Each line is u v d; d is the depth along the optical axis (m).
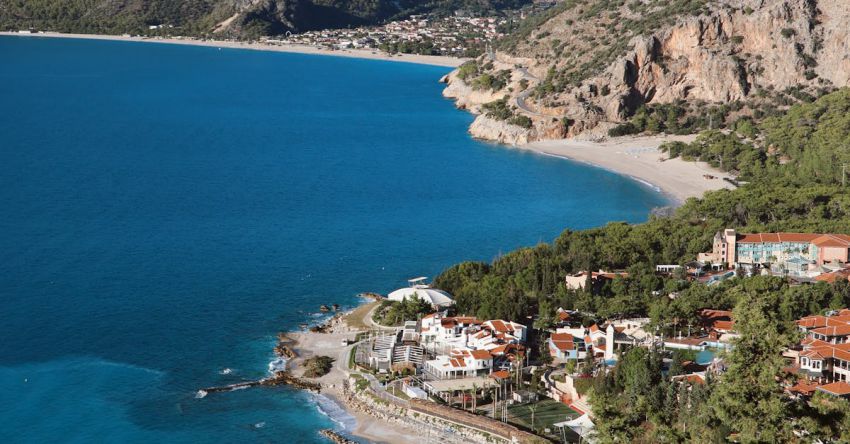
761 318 125.44
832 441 128.00
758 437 121.75
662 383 185.50
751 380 123.81
